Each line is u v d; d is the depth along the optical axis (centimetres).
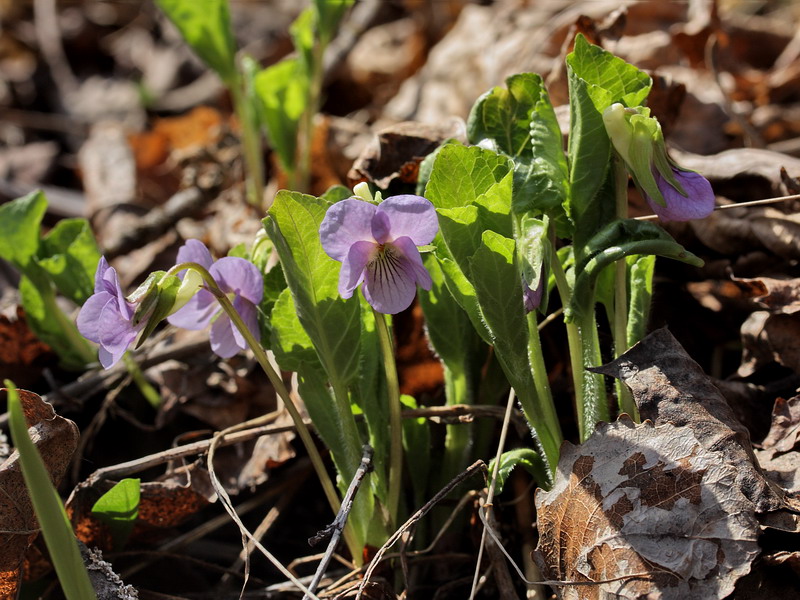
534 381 34
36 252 41
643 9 58
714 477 33
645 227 33
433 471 38
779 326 37
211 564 37
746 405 37
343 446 35
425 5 75
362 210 32
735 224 39
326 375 35
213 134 67
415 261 32
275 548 40
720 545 32
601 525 33
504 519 37
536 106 34
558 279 34
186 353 41
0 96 80
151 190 63
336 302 33
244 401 41
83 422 42
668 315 40
